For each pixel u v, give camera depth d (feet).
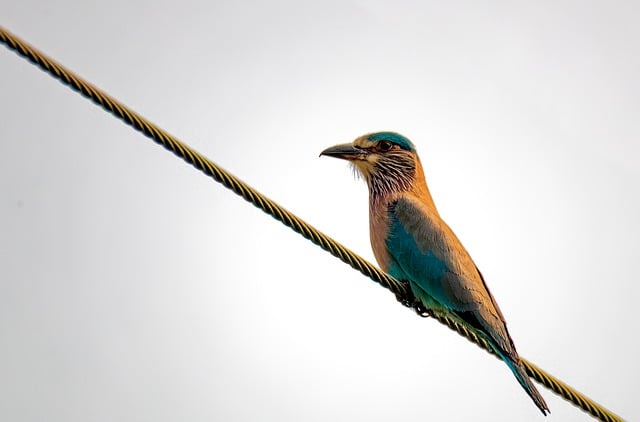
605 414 35.14
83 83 26.35
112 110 26.76
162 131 27.55
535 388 34.76
